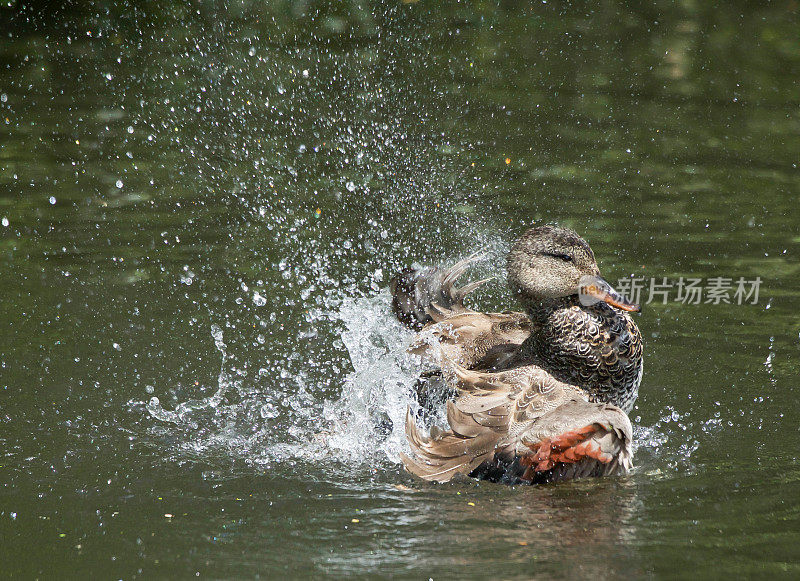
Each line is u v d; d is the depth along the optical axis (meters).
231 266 22.58
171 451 15.87
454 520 13.50
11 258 22.52
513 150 29.67
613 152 29.56
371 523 13.44
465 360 16.94
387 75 37.41
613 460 14.59
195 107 33.69
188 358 19.00
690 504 13.85
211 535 13.12
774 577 11.84
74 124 31.75
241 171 28.09
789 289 21.28
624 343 16.14
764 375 18.02
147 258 22.75
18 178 27.19
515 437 14.62
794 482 14.46
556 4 46.66
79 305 20.64
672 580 11.81
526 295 16.23
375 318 18.72
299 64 38.38
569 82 36.44
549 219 24.72
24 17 42.56
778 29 42.34
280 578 11.97
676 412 16.92
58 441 15.98
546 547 12.65
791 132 30.98
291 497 14.34
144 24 42.66
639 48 40.50
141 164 28.53
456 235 23.88
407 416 15.63
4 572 12.14
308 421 17.16
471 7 46.03
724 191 26.59
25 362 18.44
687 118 32.50
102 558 12.48
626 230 24.14
